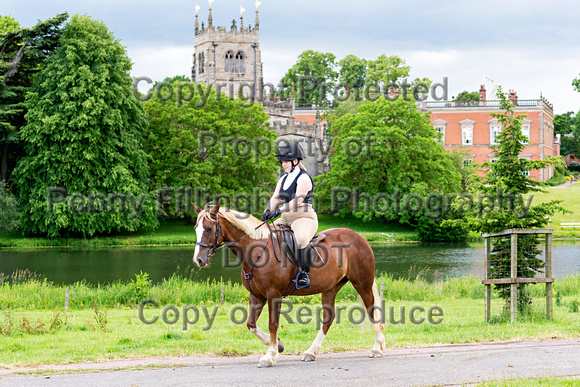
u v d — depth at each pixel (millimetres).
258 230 10188
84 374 9484
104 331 14758
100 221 54438
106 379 9125
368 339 13062
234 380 9031
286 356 11055
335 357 10922
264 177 66438
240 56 107750
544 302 19766
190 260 41406
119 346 12016
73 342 12875
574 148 132375
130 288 22938
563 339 12242
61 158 53281
